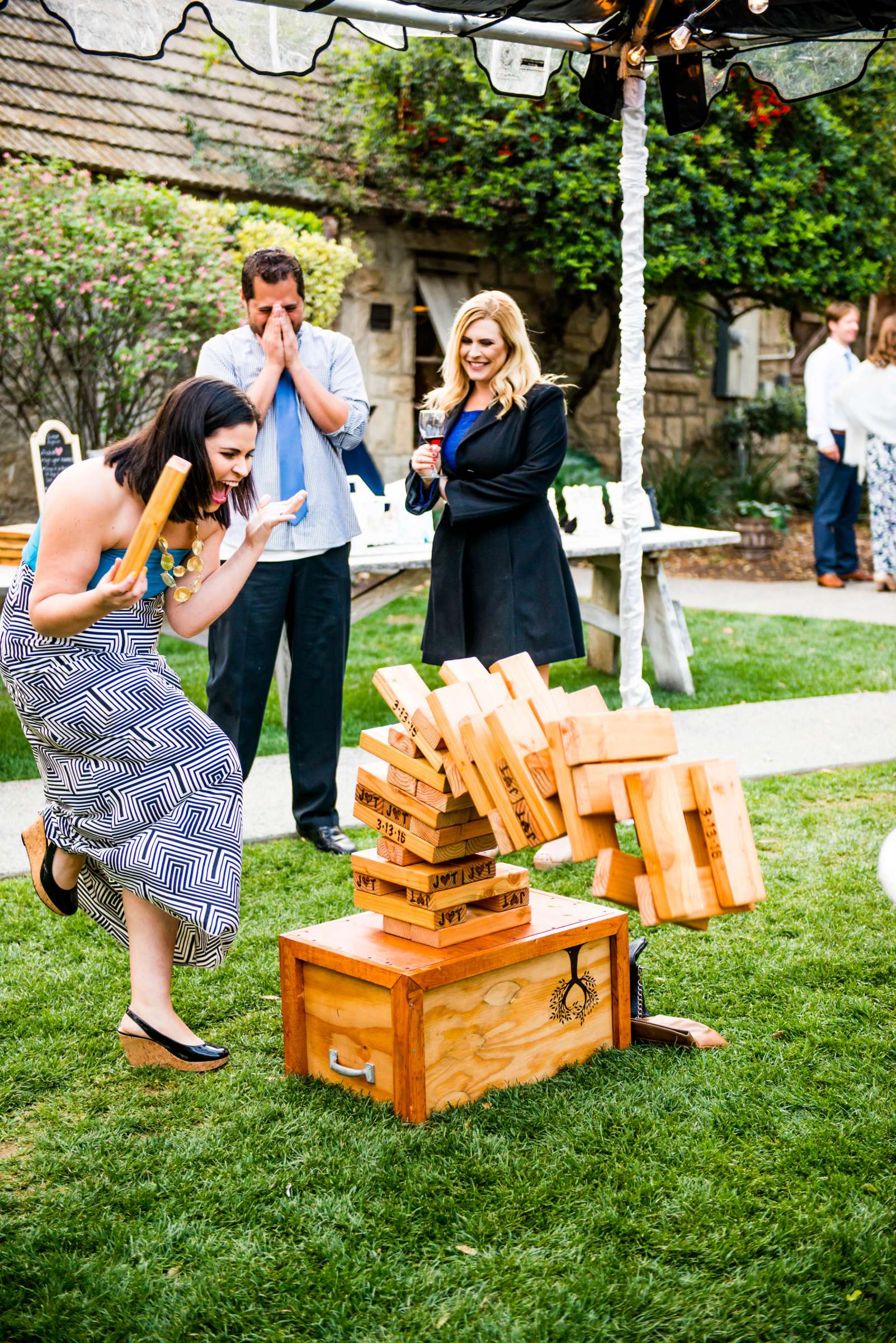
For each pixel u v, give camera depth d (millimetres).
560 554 4062
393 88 10516
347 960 2617
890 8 3359
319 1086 2738
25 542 6066
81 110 9773
